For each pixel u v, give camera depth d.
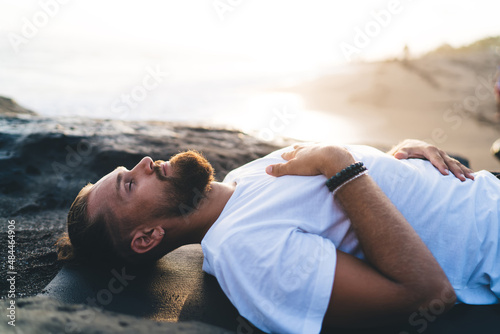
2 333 0.93
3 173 2.39
